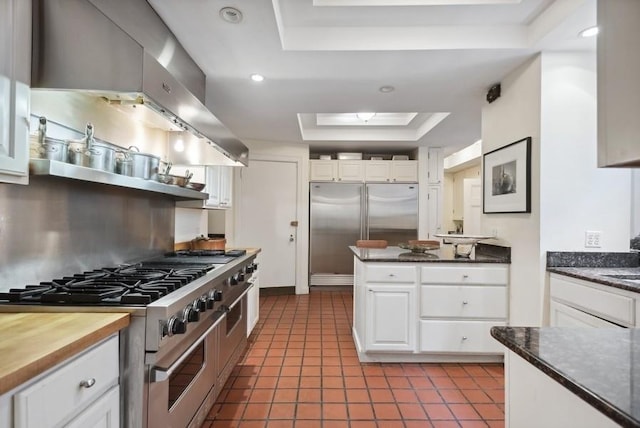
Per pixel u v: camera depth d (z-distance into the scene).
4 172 1.03
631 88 0.76
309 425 1.88
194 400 1.57
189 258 2.33
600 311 1.85
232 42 2.15
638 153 0.75
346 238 5.25
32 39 1.15
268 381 2.38
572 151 2.28
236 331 2.36
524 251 2.43
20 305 1.13
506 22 2.20
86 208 1.66
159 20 1.88
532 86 2.35
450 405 2.09
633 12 0.76
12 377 0.71
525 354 0.82
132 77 1.17
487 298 2.63
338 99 3.19
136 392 1.12
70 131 1.54
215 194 3.06
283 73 2.61
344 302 4.60
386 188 5.31
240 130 4.38
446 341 2.64
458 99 3.17
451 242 3.29
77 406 0.91
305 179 5.18
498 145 2.79
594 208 2.28
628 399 0.60
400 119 4.61
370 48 2.25
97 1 1.35
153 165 1.81
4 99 1.02
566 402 0.73
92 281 1.42
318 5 2.01
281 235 5.07
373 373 2.51
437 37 2.23
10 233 1.27
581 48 2.23
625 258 2.25
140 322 1.13
